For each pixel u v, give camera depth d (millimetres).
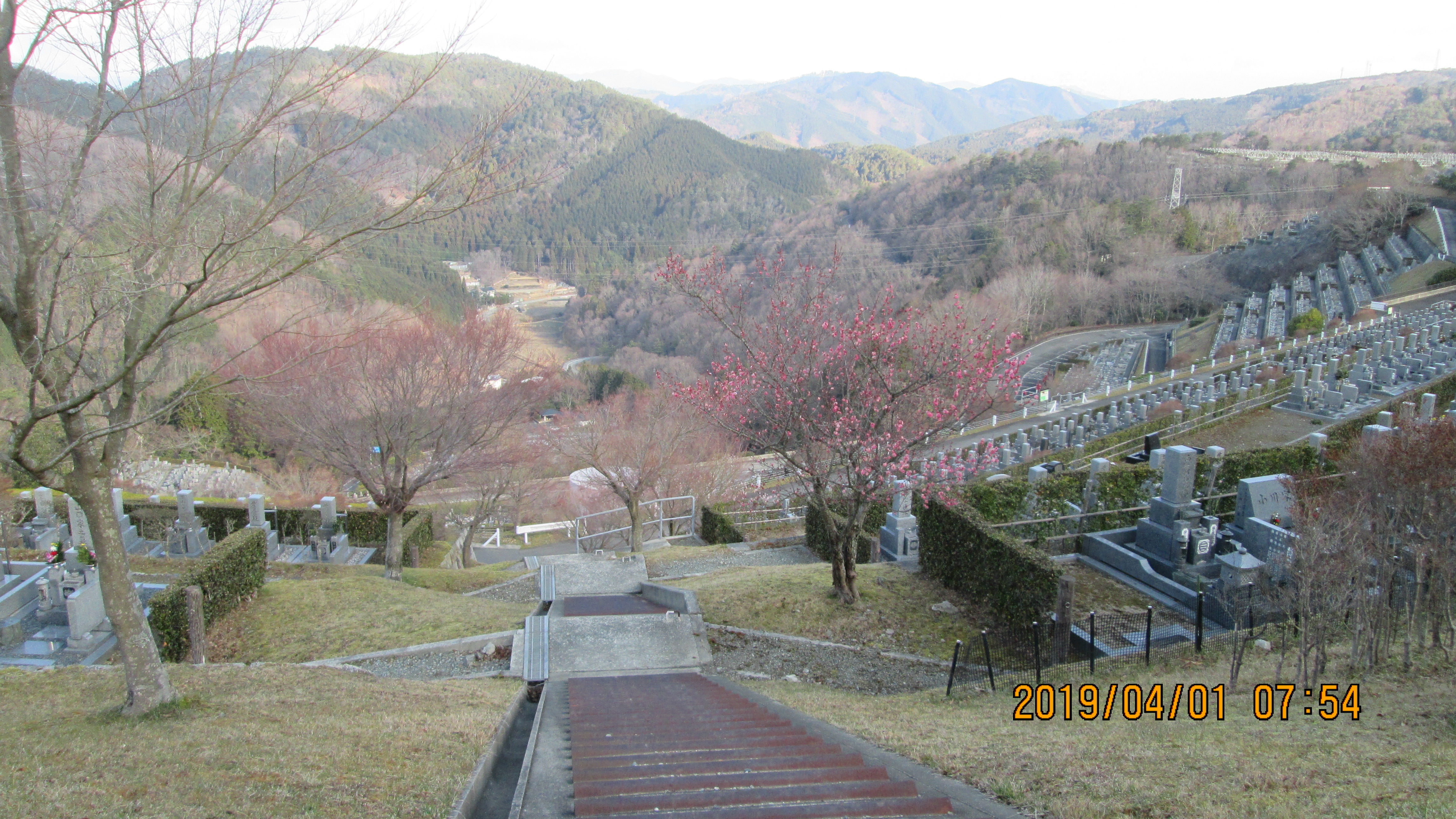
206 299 6223
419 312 13438
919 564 12844
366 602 12219
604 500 26484
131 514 16797
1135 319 61531
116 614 6414
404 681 8734
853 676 9547
